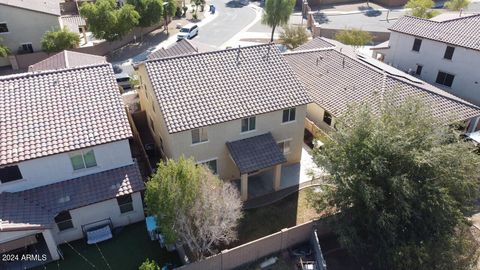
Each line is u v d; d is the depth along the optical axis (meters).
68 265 21.69
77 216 22.55
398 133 20.09
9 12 47.62
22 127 21.97
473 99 39.19
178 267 21.00
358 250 20.67
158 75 25.88
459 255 20.05
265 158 25.88
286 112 27.44
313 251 22.62
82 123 22.84
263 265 21.81
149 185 19.42
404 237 20.14
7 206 20.58
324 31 60.94
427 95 30.95
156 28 64.00
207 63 27.33
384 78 32.94
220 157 26.88
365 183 19.45
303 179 28.94
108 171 23.64
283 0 56.00
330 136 22.56
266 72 27.83
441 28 40.97
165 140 27.19
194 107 24.83
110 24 50.59
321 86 34.53
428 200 19.34
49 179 22.28
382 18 70.00
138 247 22.86
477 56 37.38
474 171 20.34
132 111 35.44
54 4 54.97
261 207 26.25
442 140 20.64
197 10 74.62
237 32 63.25
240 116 25.12
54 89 24.11
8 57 48.66
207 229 20.09
